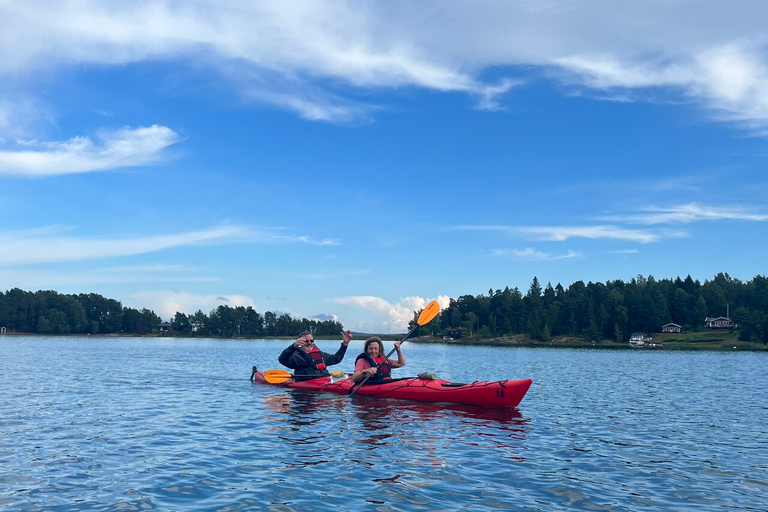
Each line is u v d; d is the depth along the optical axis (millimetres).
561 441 7773
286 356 13875
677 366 33656
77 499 4930
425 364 33531
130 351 46656
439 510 4719
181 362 27703
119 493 5117
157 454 6656
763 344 107250
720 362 41562
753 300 136875
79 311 162375
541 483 5602
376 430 8242
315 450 6887
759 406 12148
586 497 5172
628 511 4801
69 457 6480
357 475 5746
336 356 14164
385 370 12438
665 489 5477
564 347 114062
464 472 5957
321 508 4727
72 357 32781
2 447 6984
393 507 4766
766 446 7633
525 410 10727
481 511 4711
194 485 5375
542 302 150875
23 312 157625
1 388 13898
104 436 7734
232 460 6371
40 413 9797
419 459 6492
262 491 5184
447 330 154000
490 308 154250
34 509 4648
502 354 61531
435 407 10617
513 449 7152
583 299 135875
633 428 9023
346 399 11641
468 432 8219
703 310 131875
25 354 37094
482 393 10742
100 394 12625
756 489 5508
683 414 10781
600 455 6938
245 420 9062
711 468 6352
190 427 8422
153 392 13016
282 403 11039
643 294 134375
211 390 13406
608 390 15805
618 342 124438
